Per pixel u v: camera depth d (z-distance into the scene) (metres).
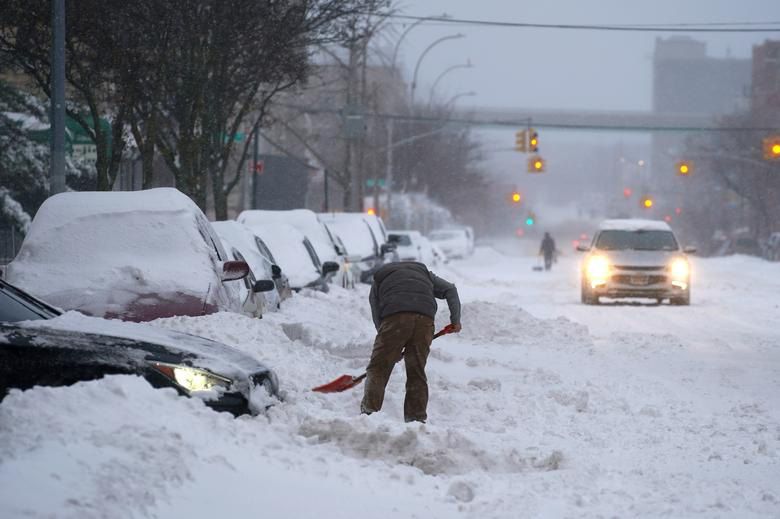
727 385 40.34
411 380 29.08
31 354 22.38
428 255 142.50
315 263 68.06
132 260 37.00
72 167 84.31
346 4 77.88
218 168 83.44
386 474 20.62
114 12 65.19
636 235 88.69
